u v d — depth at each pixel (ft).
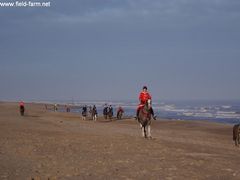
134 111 385.09
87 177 38.17
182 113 350.02
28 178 36.76
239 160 51.08
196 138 103.09
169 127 160.35
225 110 426.51
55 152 55.31
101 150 57.67
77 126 132.26
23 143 65.72
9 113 239.09
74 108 461.37
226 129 148.87
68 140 71.26
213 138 107.34
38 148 59.26
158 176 38.93
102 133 95.61
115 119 204.44
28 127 112.37
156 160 48.67
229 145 83.10
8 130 95.76
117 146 62.18
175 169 42.65
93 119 193.57
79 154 53.57
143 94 80.59
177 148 62.13
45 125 127.75
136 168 43.09
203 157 52.44
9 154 52.39
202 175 39.70
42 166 43.73
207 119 249.34
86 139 73.15
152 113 80.84
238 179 38.22
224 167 44.39
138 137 79.66
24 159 48.42
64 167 43.29
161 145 64.75
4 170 40.40
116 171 41.32
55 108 331.77
